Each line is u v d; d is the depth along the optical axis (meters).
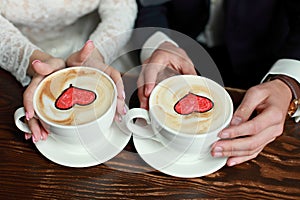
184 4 0.84
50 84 0.46
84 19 0.83
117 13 0.75
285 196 0.42
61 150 0.46
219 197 0.42
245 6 0.77
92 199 0.42
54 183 0.43
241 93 0.52
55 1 0.74
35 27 0.80
